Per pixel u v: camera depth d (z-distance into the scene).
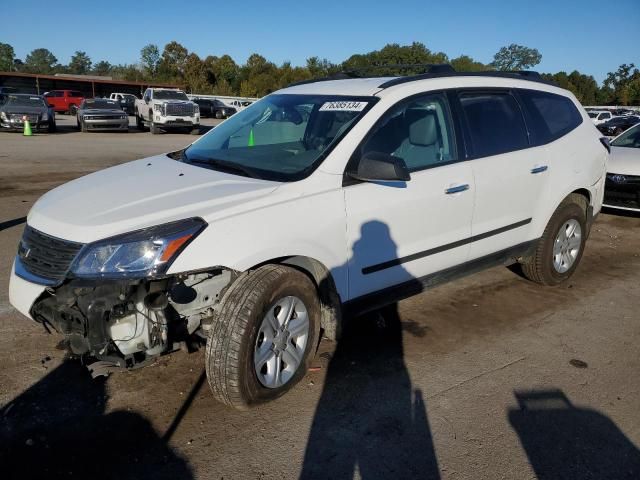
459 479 2.68
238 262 2.93
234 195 3.12
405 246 3.75
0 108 21.88
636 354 3.97
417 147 3.84
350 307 3.59
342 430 3.03
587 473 2.74
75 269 2.81
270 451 2.84
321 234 3.26
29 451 2.78
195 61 67.88
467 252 4.22
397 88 3.84
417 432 3.03
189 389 3.37
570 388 3.50
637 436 3.04
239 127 4.30
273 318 3.12
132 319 2.94
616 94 79.50
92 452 2.79
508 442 2.96
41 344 3.82
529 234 4.73
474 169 4.09
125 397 3.26
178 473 2.67
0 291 4.68
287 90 4.56
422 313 4.58
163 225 2.85
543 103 4.89
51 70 131.38
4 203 8.21
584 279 5.54
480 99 4.34
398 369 3.67
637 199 7.61
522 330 4.31
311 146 3.64
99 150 16.52
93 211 3.05
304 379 3.52
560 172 4.79
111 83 51.12
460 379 3.56
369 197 3.49
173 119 24.48
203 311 3.16
